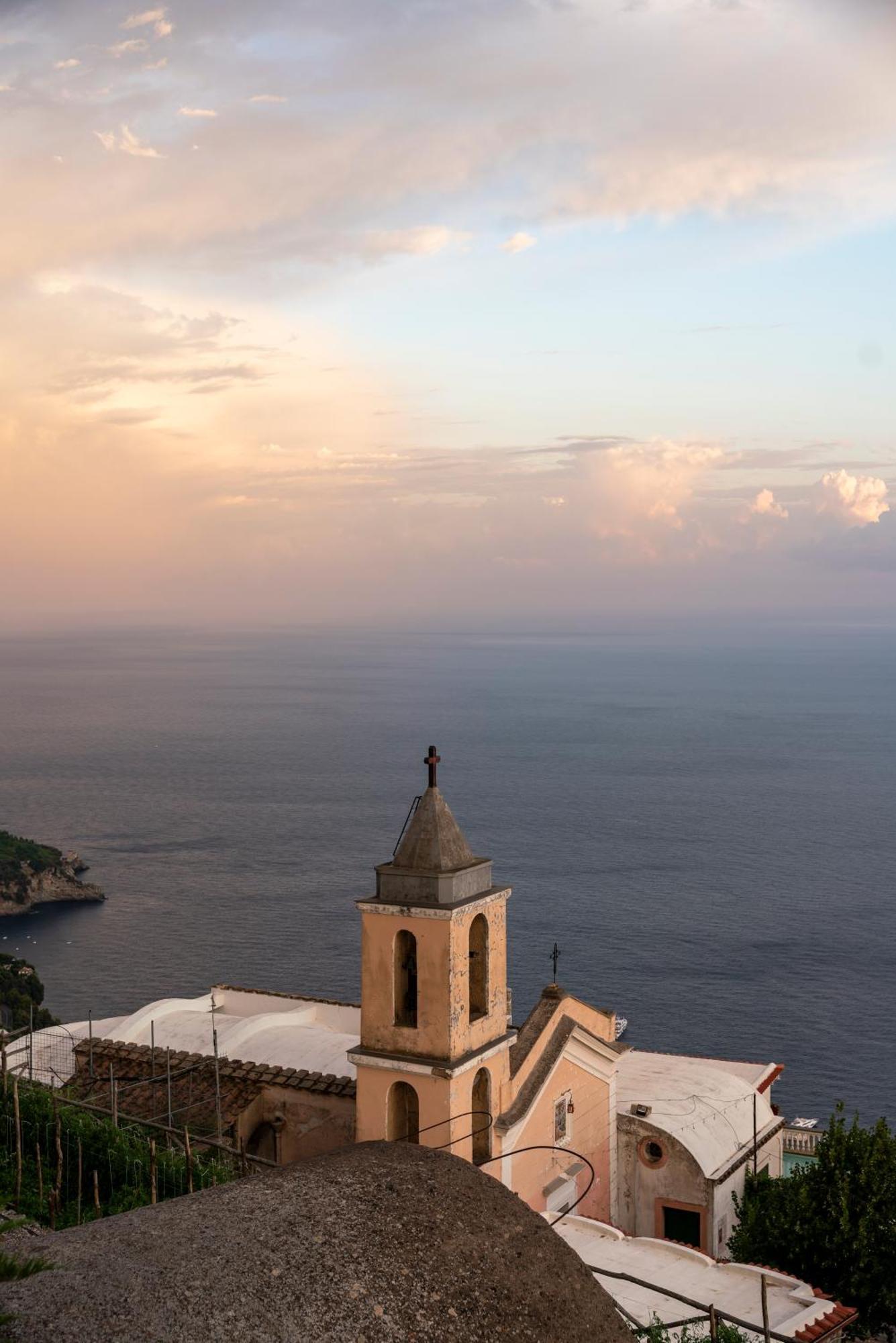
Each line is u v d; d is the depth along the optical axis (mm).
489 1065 27406
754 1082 42250
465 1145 26359
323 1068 34625
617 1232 29078
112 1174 24516
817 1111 97188
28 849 176375
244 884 185125
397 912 26031
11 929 157875
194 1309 9414
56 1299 9391
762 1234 30359
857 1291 28656
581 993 127750
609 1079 34219
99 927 159000
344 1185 11484
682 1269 27234
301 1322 9547
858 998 126125
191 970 139875
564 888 179250
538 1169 29984
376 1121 26656
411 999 27234
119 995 131125
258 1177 11758
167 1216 10805
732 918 161500
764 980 132875
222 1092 33219
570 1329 10789
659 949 145625
